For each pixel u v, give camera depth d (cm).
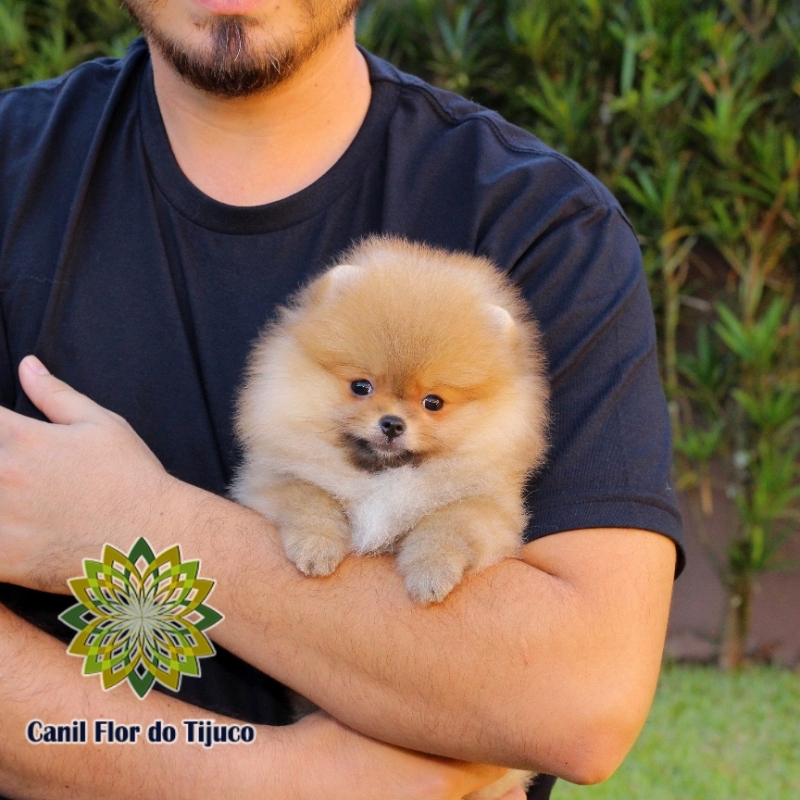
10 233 125
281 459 122
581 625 112
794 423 223
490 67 232
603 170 225
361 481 120
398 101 128
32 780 113
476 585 113
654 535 115
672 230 220
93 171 126
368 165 126
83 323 123
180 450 123
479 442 120
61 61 210
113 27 218
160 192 125
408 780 113
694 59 214
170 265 125
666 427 119
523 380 120
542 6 216
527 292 122
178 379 123
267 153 125
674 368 234
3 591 120
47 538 114
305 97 124
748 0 220
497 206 124
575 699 111
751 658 248
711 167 224
